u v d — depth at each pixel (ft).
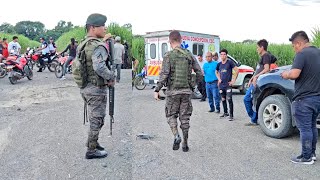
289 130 17.60
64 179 11.66
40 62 49.75
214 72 25.94
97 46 13.39
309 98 13.67
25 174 11.97
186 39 38.75
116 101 26.81
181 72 15.33
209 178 12.24
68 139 16.53
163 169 13.05
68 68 41.65
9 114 22.02
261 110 18.76
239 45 65.16
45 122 19.99
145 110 26.43
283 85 17.94
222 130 19.99
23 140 16.26
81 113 22.70
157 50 39.11
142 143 16.42
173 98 15.43
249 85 21.22
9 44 41.24
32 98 28.19
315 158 14.29
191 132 19.39
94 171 12.43
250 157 14.74
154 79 39.60
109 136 17.11
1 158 13.73
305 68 13.71
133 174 12.28
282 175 12.60
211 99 26.63
